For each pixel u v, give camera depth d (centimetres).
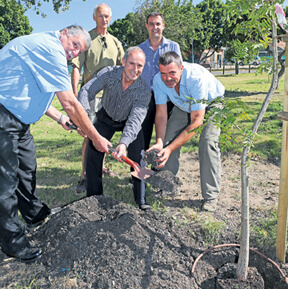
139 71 280
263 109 211
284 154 236
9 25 4059
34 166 302
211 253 269
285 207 246
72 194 397
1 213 243
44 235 281
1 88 234
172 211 345
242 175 222
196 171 482
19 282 234
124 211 306
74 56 253
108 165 505
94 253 252
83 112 261
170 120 370
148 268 243
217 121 205
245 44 220
